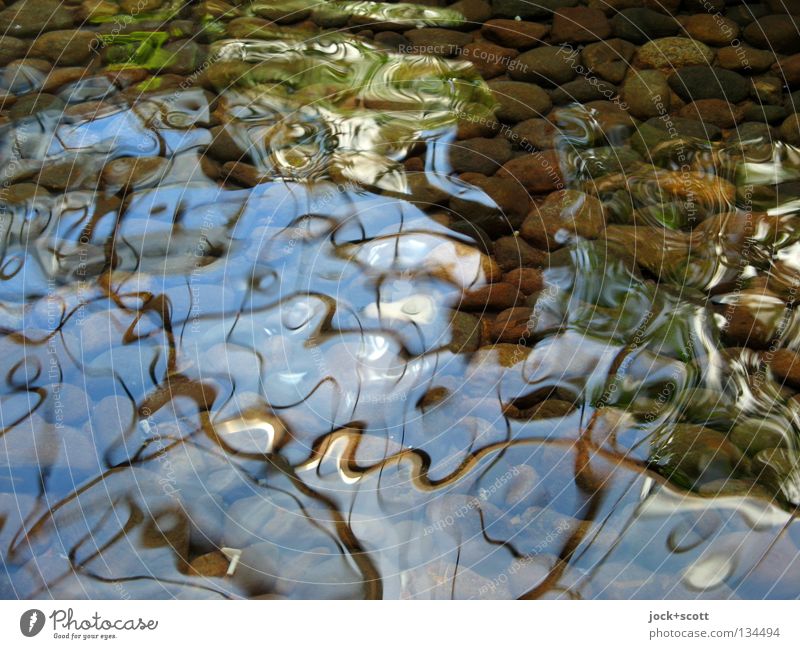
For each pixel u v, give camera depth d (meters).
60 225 1.35
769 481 1.22
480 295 1.31
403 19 1.51
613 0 1.51
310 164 1.39
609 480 1.23
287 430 1.25
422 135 1.40
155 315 1.30
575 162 1.38
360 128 1.41
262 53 1.47
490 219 1.35
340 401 1.27
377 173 1.38
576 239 1.34
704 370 1.27
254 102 1.43
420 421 1.26
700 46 1.46
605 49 1.46
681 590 1.18
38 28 1.50
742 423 1.25
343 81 1.45
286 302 1.31
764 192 1.36
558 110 1.42
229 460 1.24
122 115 1.43
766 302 1.30
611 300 1.31
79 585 1.18
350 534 1.21
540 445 1.24
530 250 1.33
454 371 1.28
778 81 1.44
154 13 1.51
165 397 1.26
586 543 1.20
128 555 1.20
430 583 1.18
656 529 1.20
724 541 1.20
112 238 1.34
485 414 1.26
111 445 1.24
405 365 1.28
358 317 1.30
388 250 1.34
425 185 1.37
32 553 1.20
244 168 1.39
